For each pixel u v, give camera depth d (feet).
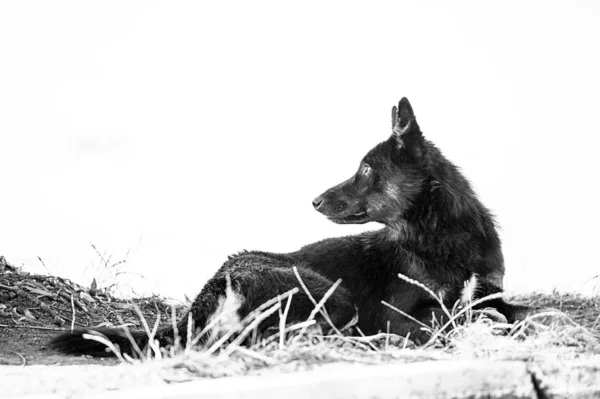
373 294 29.78
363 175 31.09
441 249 29.17
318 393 16.05
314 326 27.25
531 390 17.66
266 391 15.83
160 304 37.86
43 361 23.26
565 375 18.03
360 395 16.28
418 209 29.81
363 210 30.83
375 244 30.89
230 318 26.68
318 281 28.14
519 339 24.54
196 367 18.13
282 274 27.84
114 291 37.96
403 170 30.22
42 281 34.55
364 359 19.19
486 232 30.25
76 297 34.06
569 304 38.65
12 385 16.87
